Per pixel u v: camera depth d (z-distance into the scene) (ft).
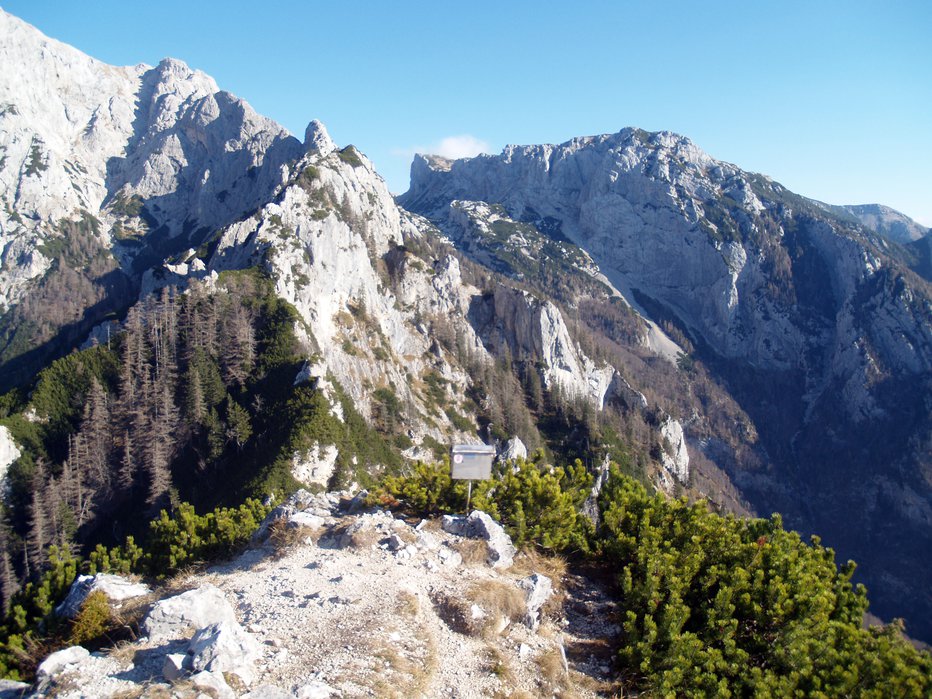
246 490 218.38
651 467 421.59
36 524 212.64
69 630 61.67
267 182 611.47
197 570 74.69
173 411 257.75
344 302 368.07
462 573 68.39
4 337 502.79
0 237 587.27
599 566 76.74
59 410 265.34
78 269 579.89
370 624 56.34
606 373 492.54
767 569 65.10
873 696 49.55
